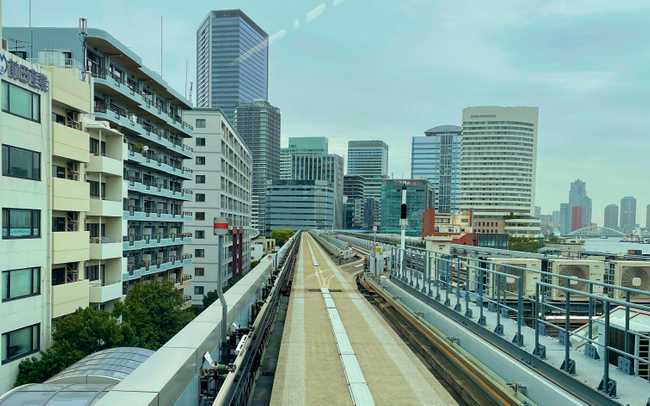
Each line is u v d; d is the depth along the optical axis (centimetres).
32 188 1905
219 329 629
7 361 1728
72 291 2152
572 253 1642
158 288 2678
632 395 496
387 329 1246
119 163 2714
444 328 1055
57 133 2078
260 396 766
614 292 1067
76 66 2717
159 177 4172
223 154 5878
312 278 2655
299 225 15400
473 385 759
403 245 1805
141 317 2319
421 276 1496
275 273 1902
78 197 2231
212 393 534
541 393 596
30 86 1898
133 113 3734
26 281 1875
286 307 1650
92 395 607
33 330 1900
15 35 3061
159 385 389
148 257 3731
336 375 842
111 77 3209
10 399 604
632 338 633
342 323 1323
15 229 1812
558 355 660
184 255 4516
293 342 1095
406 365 903
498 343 788
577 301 1109
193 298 5500
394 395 740
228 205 6272
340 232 11931
